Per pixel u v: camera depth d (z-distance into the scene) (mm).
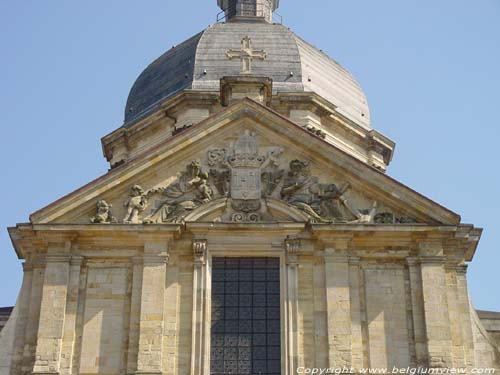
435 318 38344
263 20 64750
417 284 39219
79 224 39625
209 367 37938
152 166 41188
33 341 38375
